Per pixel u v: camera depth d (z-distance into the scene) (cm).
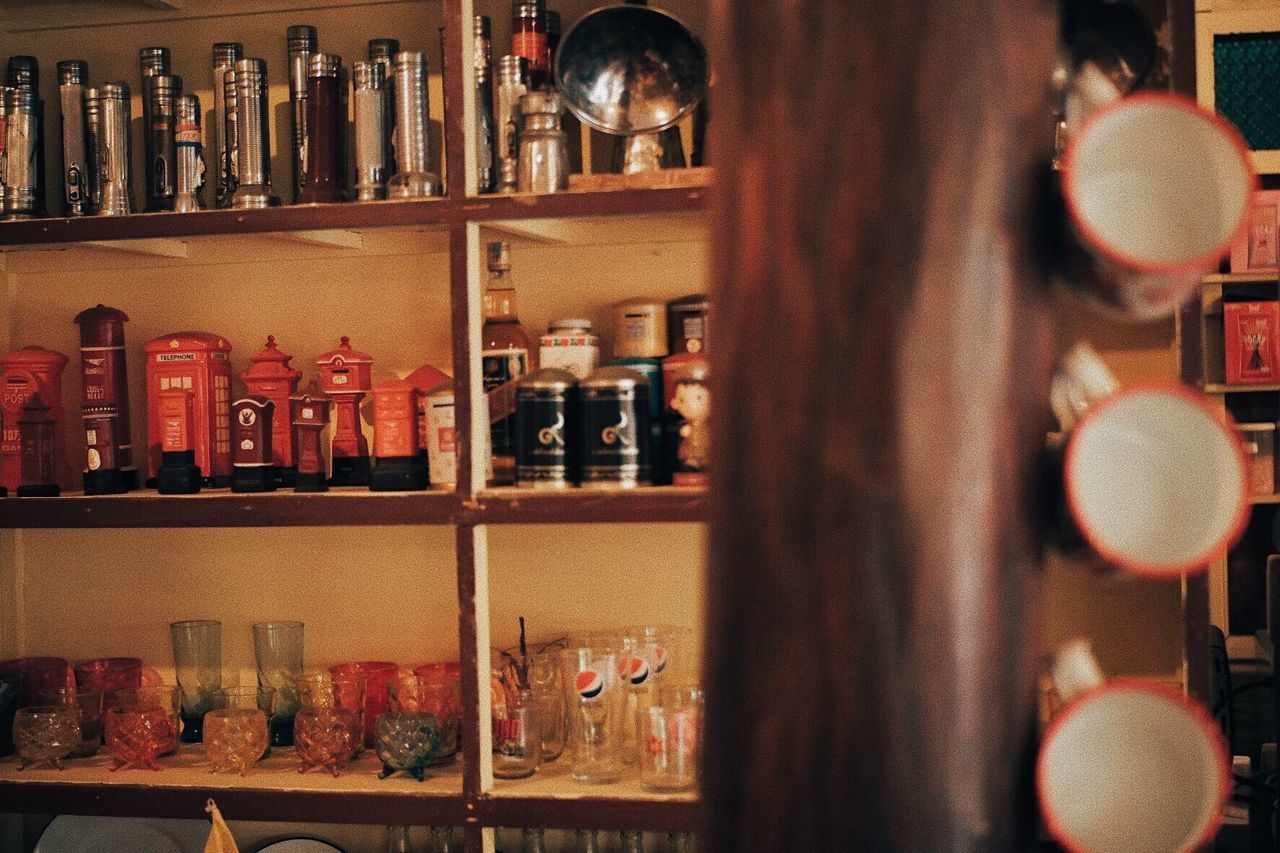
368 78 220
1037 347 50
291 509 214
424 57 220
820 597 48
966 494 47
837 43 48
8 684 242
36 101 236
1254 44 258
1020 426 49
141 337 255
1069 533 52
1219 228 52
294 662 239
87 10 251
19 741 229
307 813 212
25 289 260
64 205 235
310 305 249
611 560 239
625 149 209
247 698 235
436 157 242
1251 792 218
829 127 48
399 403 220
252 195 223
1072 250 52
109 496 225
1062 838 49
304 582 250
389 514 210
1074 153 50
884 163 47
